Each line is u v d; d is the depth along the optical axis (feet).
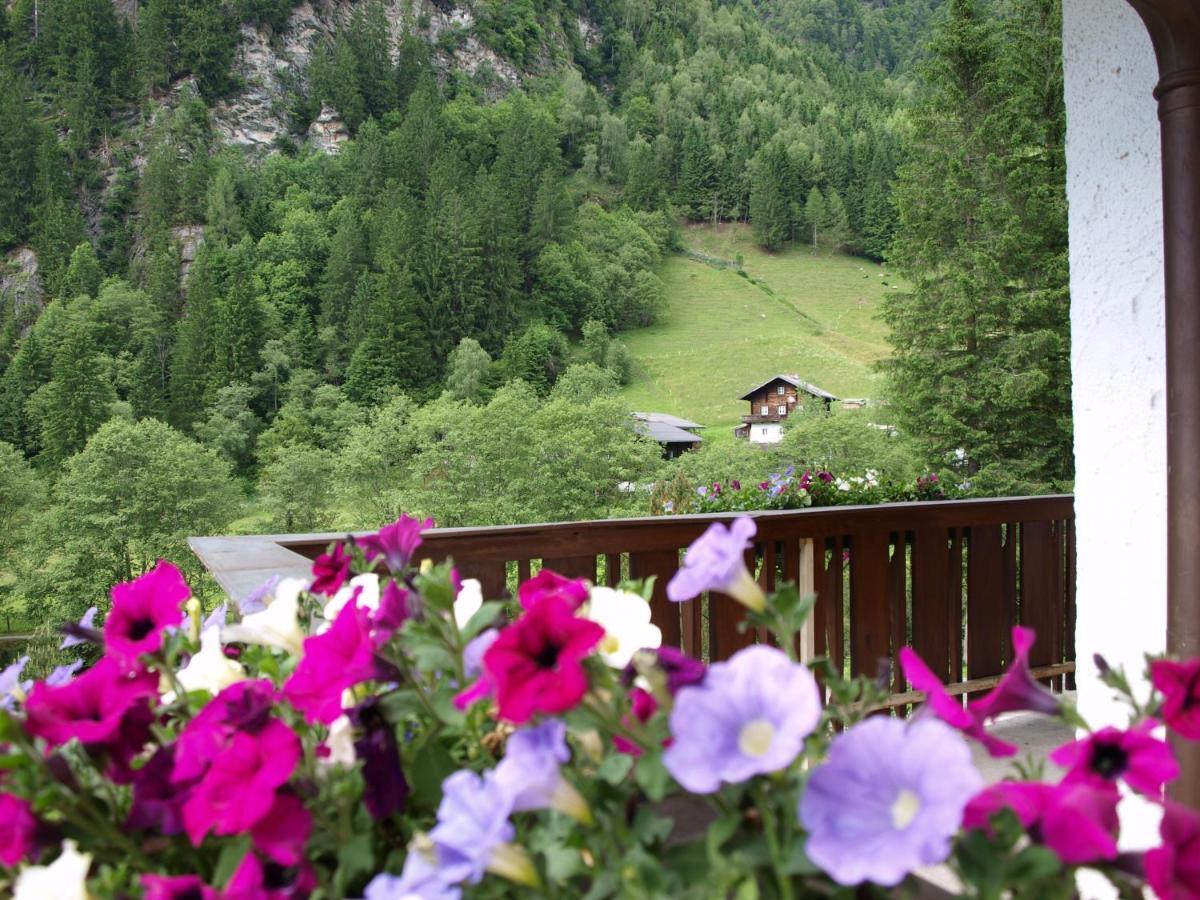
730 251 325.42
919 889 2.05
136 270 279.08
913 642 11.62
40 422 213.66
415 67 362.74
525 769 1.82
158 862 2.28
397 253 249.34
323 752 2.27
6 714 2.06
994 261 69.21
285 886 2.08
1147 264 6.37
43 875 1.90
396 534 2.94
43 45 320.91
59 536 141.08
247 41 342.03
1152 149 6.28
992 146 72.90
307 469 169.78
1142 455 6.45
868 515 11.12
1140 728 2.07
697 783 1.61
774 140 337.11
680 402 239.09
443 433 166.71
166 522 144.87
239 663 3.09
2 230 278.26
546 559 9.24
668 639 9.95
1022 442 69.56
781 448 136.87
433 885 1.76
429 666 2.29
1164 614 6.32
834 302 294.87
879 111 385.09
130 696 2.38
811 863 1.60
